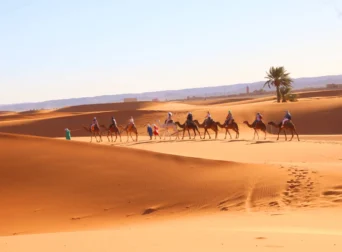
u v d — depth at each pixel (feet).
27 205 60.13
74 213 58.39
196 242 32.24
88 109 491.72
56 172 68.49
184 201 60.95
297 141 155.74
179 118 282.56
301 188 61.26
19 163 69.92
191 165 73.61
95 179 67.31
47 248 30.91
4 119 387.75
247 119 271.69
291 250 28.76
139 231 40.24
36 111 509.76
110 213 58.75
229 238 33.86
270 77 333.01
